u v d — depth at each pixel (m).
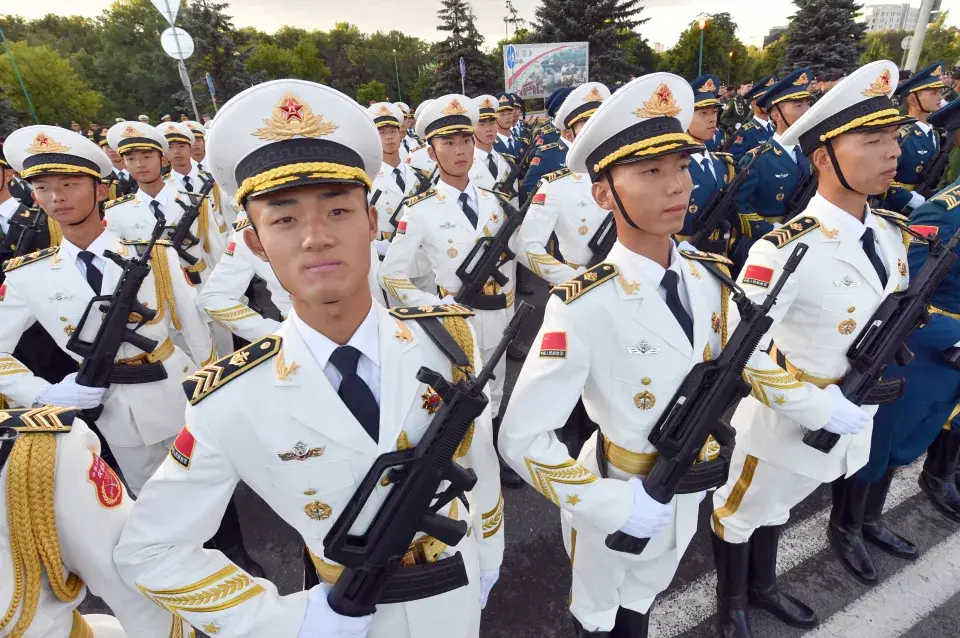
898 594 2.67
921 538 3.02
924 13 11.09
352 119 1.25
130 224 5.08
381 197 5.95
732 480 2.50
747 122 8.37
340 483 1.33
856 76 2.00
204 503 1.33
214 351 3.31
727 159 5.65
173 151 6.38
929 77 5.88
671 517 1.78
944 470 3.15
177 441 1.33
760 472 2.38
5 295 2.66
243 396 1.31
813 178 5.10
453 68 44.34
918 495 3.33
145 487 1.33
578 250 4.38
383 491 1.36
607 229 4.21
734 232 6.08
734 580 2.45
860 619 2.57
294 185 1.10
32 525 1.24
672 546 1.99
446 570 1.44
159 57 49.69
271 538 3.32
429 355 1.46
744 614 2.48
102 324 2.56
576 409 3.95
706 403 1.72
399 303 3.76
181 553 1.32
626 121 1.62
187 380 1.36
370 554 1.33
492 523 1.73
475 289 3.73
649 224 1.67
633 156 1.58
